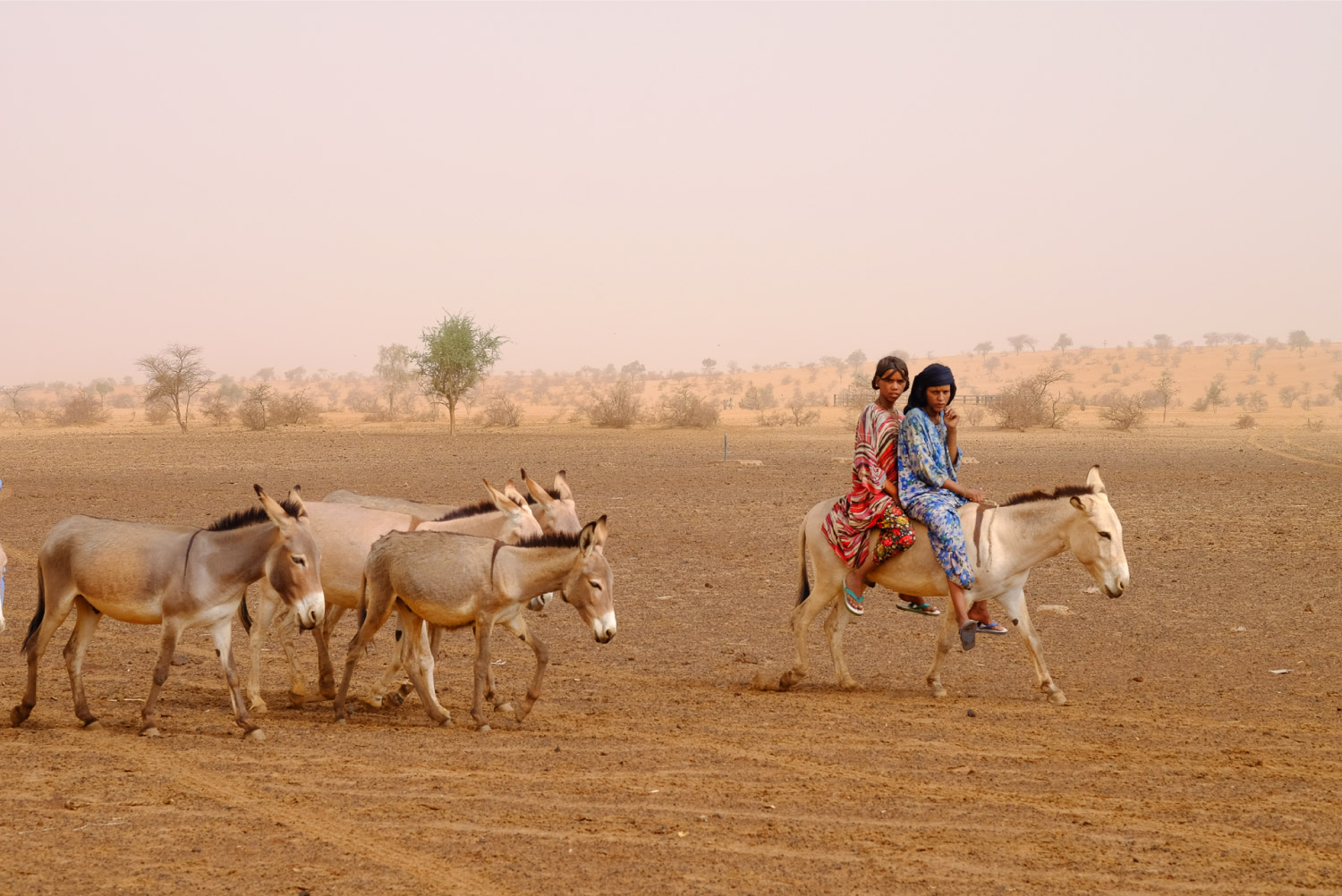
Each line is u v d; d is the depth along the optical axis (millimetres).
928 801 7250
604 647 12836
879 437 10438
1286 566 18203
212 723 9312
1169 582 16797
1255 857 6281
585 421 80188
